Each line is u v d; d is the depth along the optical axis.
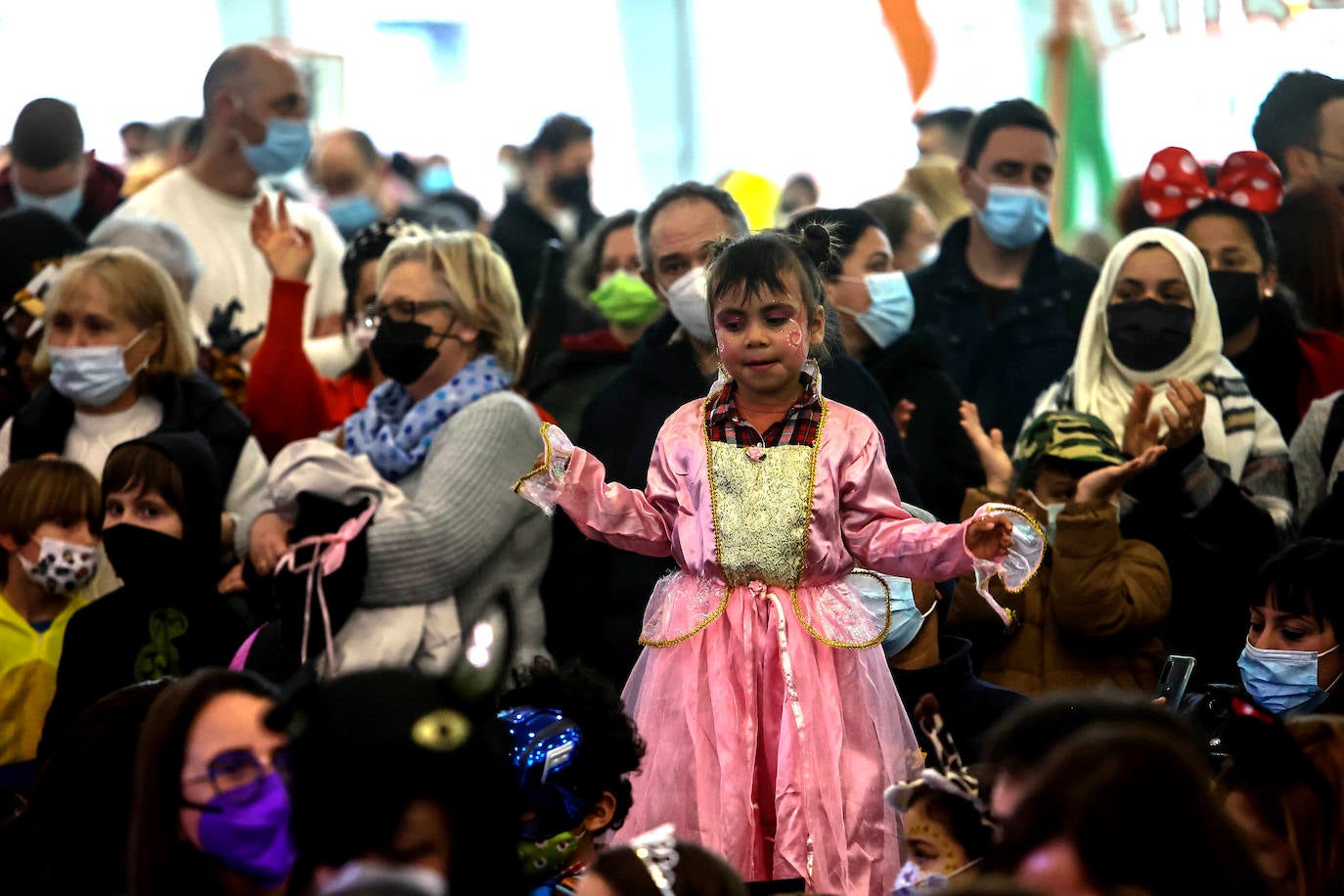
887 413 13.08
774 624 9.51
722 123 30.41
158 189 19.34
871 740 9.53
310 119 19.80
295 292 16.27
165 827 7.35
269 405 15.95
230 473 14.64
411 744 6.06
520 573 13.27
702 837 9.24
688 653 9.66
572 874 8.88
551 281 19.84
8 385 16.19
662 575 13.03
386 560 12.44
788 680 9.37
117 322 14.35
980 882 4.84
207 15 29.95
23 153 20.77
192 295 17.61
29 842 8.71
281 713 6.56
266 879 7.33
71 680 12.55
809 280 9.77
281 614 12.36
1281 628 11.16
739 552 9.52
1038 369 16.58
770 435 9.80
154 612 12.80
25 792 12.20
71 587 13.24
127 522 12.95
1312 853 7.89
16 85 29.47
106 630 12.67
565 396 16.86
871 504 9.60
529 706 9.19
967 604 12.76
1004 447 16.42
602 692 9.31
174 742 7.38
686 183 14.73
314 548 12.45
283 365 16.06
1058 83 22.73
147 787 7.38
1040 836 5.26
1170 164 15.74
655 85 30.36
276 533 12.92
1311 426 14.59
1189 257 14.78
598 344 17.23
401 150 32.59
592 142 27.84
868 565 9.59
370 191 26.97
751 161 30.36
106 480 13.12
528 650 13.04
